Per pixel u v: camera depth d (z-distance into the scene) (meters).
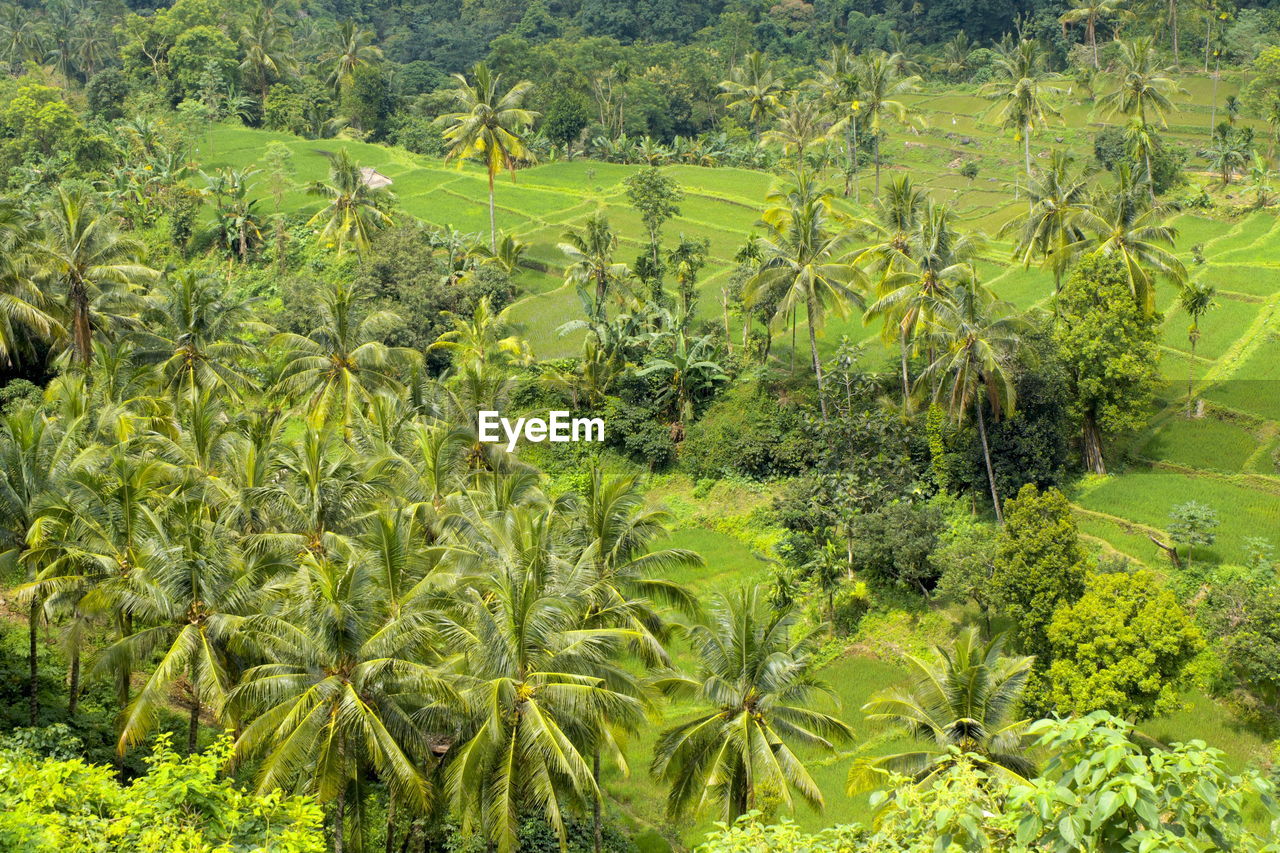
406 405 56.31
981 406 56.50
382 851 37.16
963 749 34.19
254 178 108.44
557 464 67.12
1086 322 56.69
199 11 140.38
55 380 58.38
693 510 63.59
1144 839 13.56
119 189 94.75
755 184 105.56
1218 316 70.19
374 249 83.19
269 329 67.81
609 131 138.25
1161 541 52.19
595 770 35.12
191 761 27.59
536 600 31.14
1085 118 126.69
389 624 30.73
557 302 80.62
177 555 33.41
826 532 56.25
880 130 129.50
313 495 41.53
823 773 43.72
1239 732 43.25
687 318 70.62
